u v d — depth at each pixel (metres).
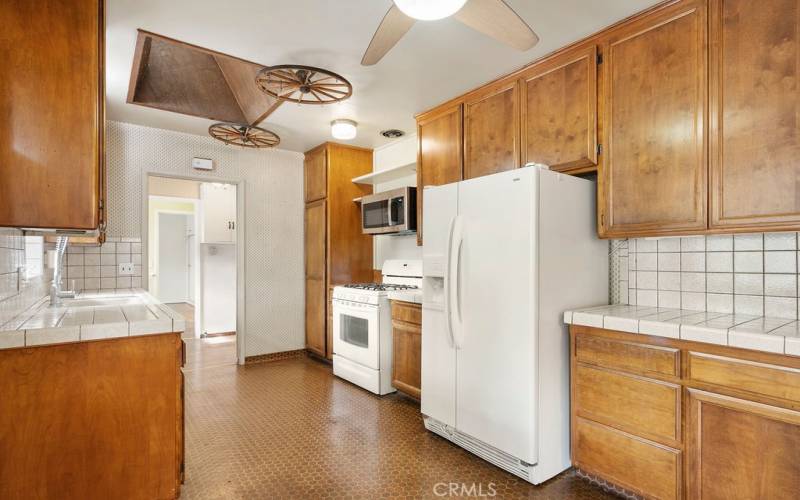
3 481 1.40
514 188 2.13
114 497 1.56
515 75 2.67
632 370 1.88
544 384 2.08
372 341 3.47
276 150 4.62
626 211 2.13
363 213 4.18
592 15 2.08
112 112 3.37
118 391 1.57
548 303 2.11
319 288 4.46
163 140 3.89
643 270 2.39
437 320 2.60
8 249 1.70
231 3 1.94
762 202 1.70
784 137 1.65
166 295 9.12
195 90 3.41
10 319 1.67
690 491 1.68
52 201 1.46
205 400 3.31
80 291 3.36
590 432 2.04
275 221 4.61
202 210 5.62
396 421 2.90
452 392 2.48
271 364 4.41
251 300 4.45
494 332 2.21
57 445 1.47
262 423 2.86
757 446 1.52
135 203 3.74
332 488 2.07
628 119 2.12
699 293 2.18
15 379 1.42
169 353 1.66
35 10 1.45
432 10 1.43
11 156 1.41
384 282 4.30
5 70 1.41
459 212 2.44
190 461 2.33
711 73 1.84
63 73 1.48
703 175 1.86
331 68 2.62
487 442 2.25
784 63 1.64
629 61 2.12
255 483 2.11
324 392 3.51
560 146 2.42
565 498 1.98
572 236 2.25
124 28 2.15
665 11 1.98
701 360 1.66
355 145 4.47
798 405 1.43
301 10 2.00
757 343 1.50
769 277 1.96
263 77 2.46
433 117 3.30
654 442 1.79
